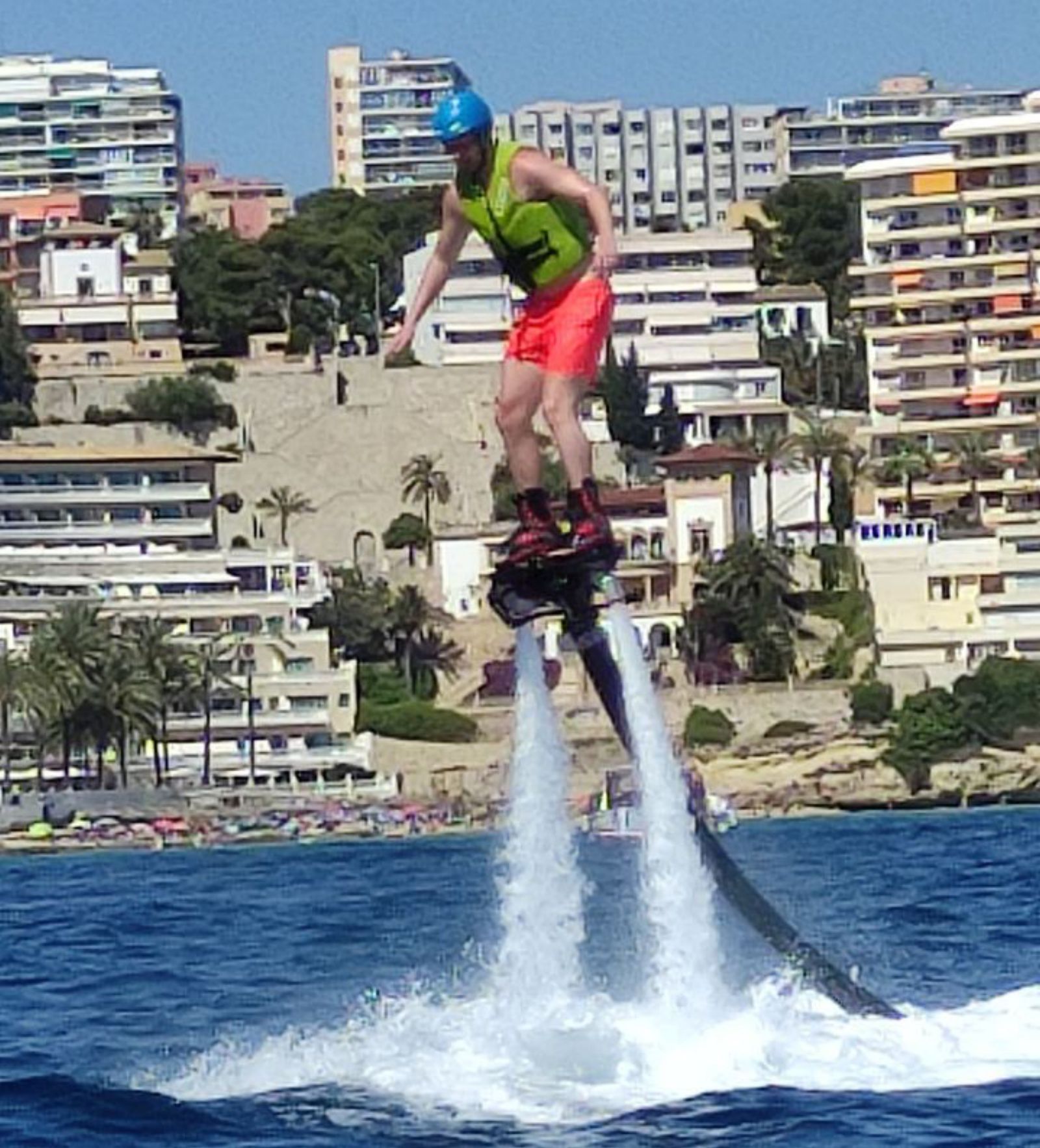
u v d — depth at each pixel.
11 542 185.25
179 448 196.62
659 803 26.47
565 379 23.48
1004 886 64.38
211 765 160.75
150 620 163.75
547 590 24.16
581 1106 26.25
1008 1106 25.72
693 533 185.50
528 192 23.39
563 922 28.97
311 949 50.00
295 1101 27.72
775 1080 26.72
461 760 160.75
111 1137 27.02
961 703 155.75
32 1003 41.12
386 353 24.22
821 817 151.75
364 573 192.38
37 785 156.50
